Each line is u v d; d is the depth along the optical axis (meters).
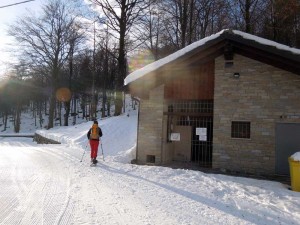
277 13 25.58
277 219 6.68
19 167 11.49
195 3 33.22
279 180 11.93
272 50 11.80
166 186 9.12
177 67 13.86
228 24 32.81
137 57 36.59
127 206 6.83
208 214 6.66
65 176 9.92
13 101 60.47
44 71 39.72
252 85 12.80
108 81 44.50
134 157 15.77
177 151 15.72
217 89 13.38
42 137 33.06
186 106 14.59
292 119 12.14
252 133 12.68
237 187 9.58
